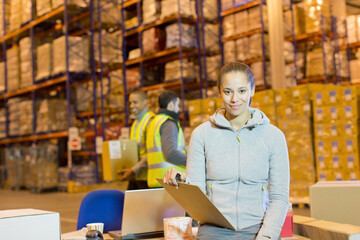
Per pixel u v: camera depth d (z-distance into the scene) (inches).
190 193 69.8
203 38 435.8
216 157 75.8
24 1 477.7
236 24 422.6
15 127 496.7
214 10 446.3
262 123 75.7
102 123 438.0
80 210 115.6
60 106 451.8
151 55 435.5
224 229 74.1
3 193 454.9
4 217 65.3
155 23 429.4
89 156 483.2
